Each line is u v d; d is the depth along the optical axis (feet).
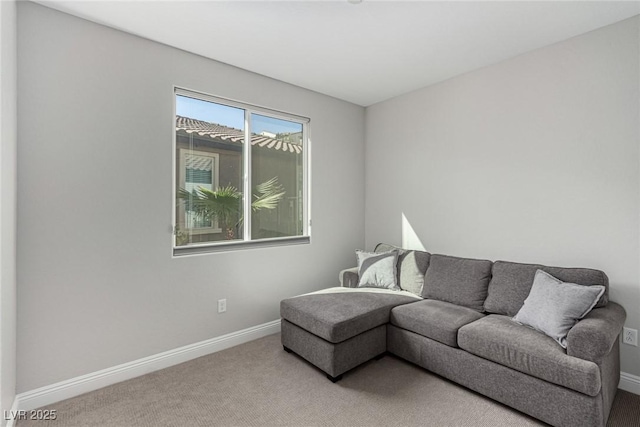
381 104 13.32
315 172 12.26
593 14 7.32
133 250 8.11
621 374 7.59
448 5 6.98
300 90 11.69
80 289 7.38
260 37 8.30
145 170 8.30
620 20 7.58
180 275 8.89
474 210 10.40
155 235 8.46
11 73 6.15
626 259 7.59
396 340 8.80
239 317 10.12
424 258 10.89
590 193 8.11
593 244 8.06
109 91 7.75
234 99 9.98
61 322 7.14
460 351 7.47
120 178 7.91
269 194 11.24
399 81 11.19
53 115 7.03
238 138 10.41
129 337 8.04
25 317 6.71
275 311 11.04
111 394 7.31
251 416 6.55
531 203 9.13
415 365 8.68
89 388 7.43
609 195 7.82
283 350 9.58
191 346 9.06
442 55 9.29
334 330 7.59
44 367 6.93
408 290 10.62
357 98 12.92
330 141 12.73
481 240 10.24
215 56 9.32
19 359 6.63
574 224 8.36
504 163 9.67
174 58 8.79
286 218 11.73
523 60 9.21
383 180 13.28
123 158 7.95
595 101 8.00
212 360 8.96
